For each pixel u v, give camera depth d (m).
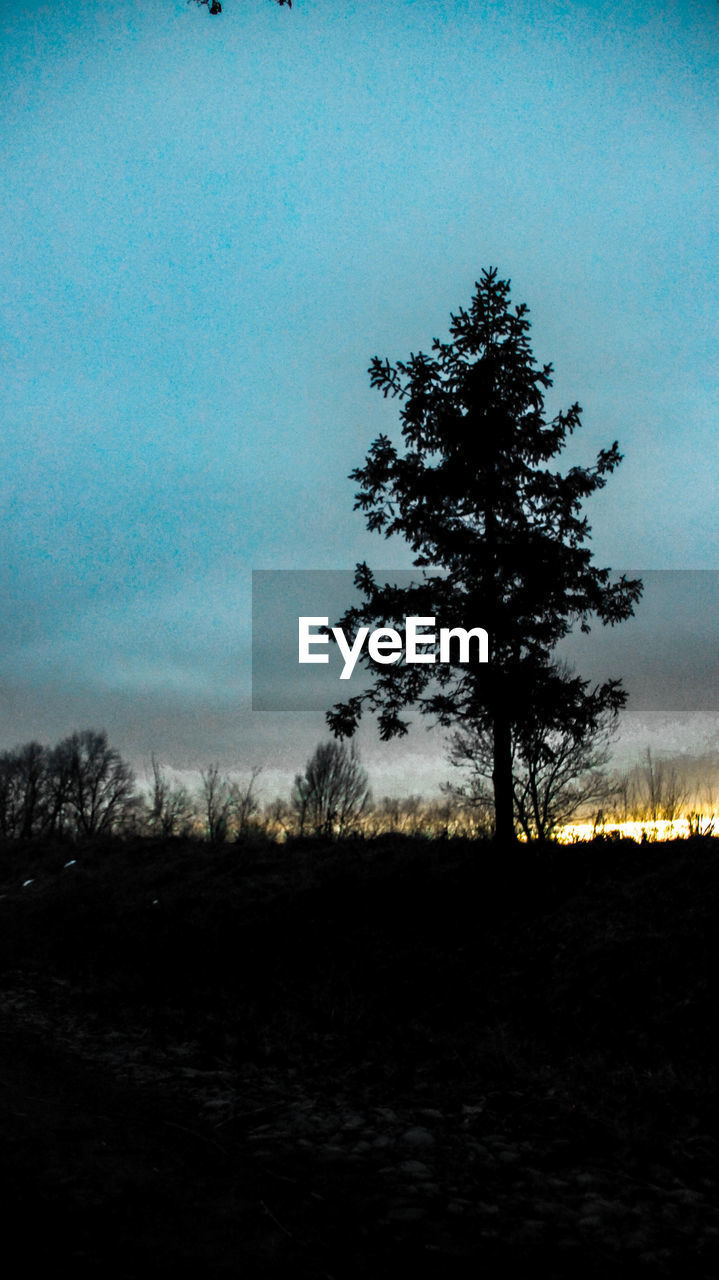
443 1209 4.57
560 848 16.19
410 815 36.22
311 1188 4.81
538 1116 6.52
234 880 20.70
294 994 11.44
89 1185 4.55
